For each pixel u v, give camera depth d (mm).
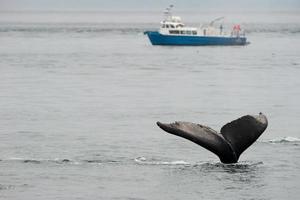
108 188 93000
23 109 163500
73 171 100750
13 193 91125
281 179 96062
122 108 165250
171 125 95188
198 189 91625
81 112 158625
